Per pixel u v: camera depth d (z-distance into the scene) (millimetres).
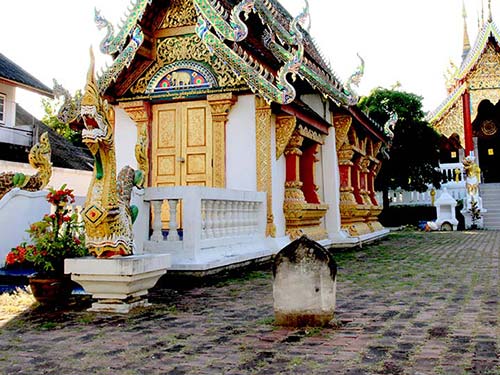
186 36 11117
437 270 9430
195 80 10992
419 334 4555
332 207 14289
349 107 14008
